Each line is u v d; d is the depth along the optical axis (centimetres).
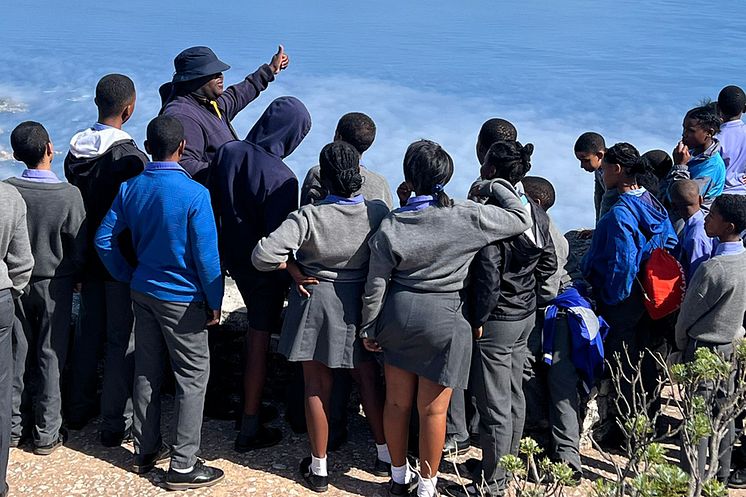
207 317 433
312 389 437
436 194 392
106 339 518
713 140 580
